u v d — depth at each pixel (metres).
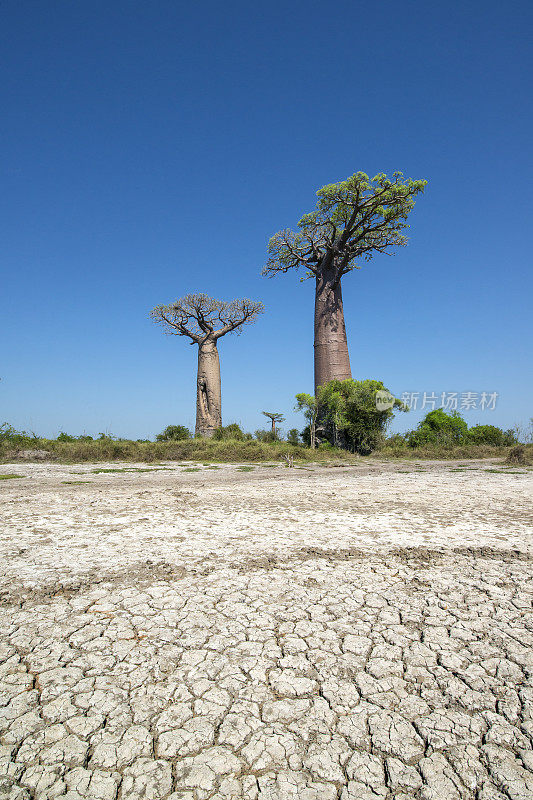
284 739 2.09
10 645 2.85
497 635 2.97
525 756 1.99
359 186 31.48
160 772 1.92
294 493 9.56
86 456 22.42
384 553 4.73
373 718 2.21
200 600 3.52
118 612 3.30
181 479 13.28
